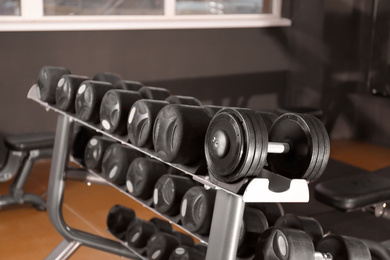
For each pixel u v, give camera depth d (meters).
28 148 3.05
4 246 2.72
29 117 4.00
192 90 4.56
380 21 4.30
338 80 4.92
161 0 4.37
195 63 4.52
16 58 3.88
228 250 1.33
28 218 3.08
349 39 4.85
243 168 1.24
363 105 4.92
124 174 1.87
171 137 1.42
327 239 1.50
